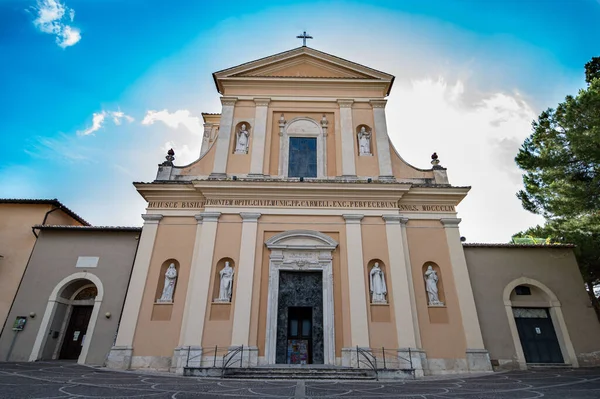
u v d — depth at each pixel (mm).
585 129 12453
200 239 13922
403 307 13039
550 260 15484
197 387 8016
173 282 13562
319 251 13945
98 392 6727
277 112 17031
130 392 6867
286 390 7754
